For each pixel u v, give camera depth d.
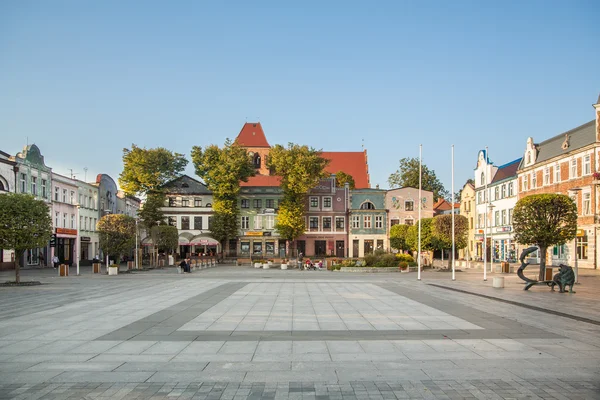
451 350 11.23
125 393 8.16
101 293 25.30
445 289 27.44
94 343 12.05
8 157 52.44
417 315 16.78
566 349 11.31
